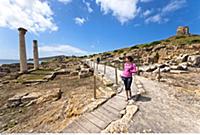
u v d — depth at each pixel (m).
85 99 10.55
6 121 9.48
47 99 12.36
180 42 47.59
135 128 5.30
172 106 7.11
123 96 8.72
